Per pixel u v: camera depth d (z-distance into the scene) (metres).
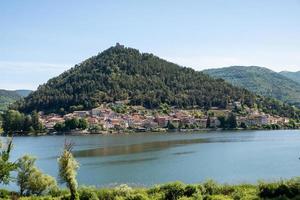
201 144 181.00
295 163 121.12
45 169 117.06
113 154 146.62
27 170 74.00
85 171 109.75
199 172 106.25
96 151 157.00
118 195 51.31
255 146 171.12
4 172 25.28
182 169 111.12
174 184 50.06
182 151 153.62
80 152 154.38
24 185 73.81
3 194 64.12
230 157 135.62
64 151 51.97
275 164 119.50
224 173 104.31
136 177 99.94
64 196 52.69
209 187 50.59
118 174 104.62
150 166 116.69
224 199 45.44
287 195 45.00
